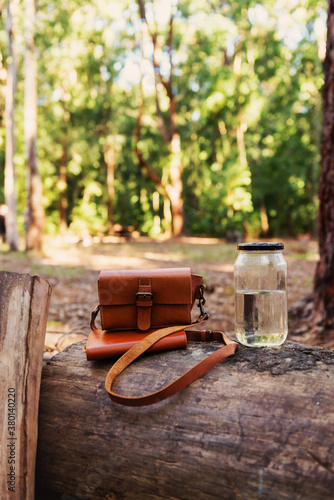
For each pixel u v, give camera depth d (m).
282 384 1.68
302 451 1.48
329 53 5.34
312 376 1.69
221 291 8.30
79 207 33.88
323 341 4.78
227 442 1.56
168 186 30.92
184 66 28.41
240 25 25.73
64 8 18.16
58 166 32.81
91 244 23.31
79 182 33.91
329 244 5.30
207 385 1.73
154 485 1.62
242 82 25.25
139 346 1.89
